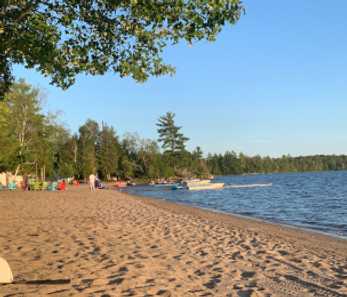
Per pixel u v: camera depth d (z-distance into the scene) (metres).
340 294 7.64
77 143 118.25
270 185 81.56
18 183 62.72
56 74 10.27
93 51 9.88
